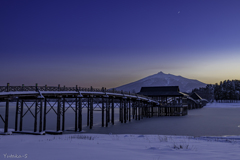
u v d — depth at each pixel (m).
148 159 10.73
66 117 75.44
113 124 52.91
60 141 18.89
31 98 33.38
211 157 11.48
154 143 18.50
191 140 22.97
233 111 114.25
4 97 28.78
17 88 30.25
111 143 17.53
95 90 47.22
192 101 140.88
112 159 10.49
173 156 11.67
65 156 11.09
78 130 41.06
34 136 27.53
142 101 75.56
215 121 59.88
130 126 48.66
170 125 50.44
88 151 12.66
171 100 95.62
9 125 49.28
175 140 22.52
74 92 39.94
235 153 13.01
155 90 89.94
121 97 58.12
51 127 46.66
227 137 27.92
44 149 13.42
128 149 13.96
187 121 60.53
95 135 30.17
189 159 10.88
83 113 98.00
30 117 71.94
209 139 25.44
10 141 19.67
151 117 76.88
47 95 34.91
